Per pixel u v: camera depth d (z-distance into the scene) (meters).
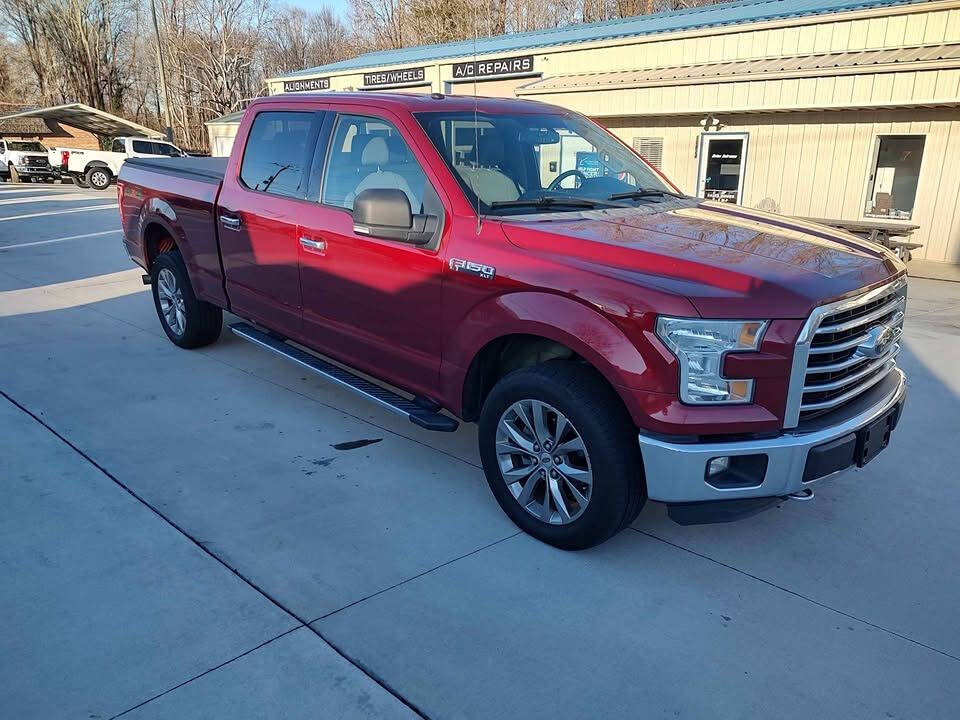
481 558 3.21
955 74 10.23
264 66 56.47
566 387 3.02
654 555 3.28
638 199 4.03
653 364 2.76
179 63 50.81
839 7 12.75
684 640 2.73
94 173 25.75
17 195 23.06
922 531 3.51
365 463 4.09
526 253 3.19
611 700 2.43
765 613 2.89
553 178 4.07
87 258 10.87
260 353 6.05
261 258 4.73
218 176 5.32
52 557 3.13
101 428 4.47
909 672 2.59
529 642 2.69
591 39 16.12
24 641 2.62
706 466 2.78
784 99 11.94
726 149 13.52
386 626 2.75
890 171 11.82
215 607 2.83
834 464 2.91
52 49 53.50
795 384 2.76
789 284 2.79
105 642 2.63
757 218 3.84
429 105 3.95
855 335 3.01
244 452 4.19
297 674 2.50
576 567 3.17
